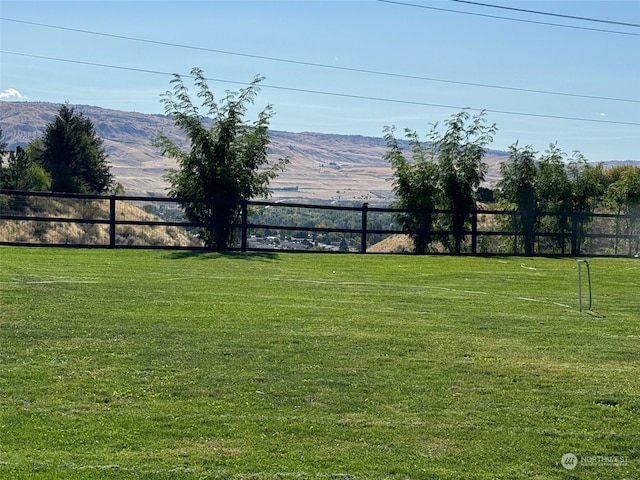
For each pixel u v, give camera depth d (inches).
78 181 1893.5
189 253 905.5
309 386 332.2
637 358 403.9
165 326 436.8
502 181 1227.2
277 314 491.2
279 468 249.4
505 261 983.0
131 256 834.8
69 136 1923.0
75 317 450.3
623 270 887.7
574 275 817.5
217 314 481.4
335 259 912.3
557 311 548.7
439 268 851.4
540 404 320.5
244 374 345.7
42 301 497.7
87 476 238.2
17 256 776.9
